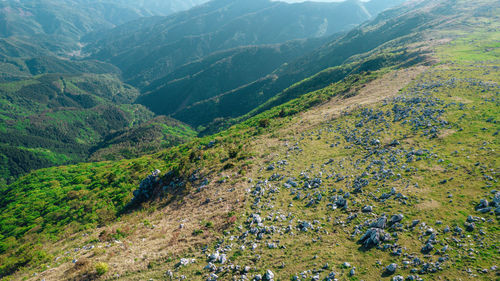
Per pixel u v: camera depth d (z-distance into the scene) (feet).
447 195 65.21
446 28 542.16
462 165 74.79
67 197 207.21
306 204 82.33
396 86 192.34
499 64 181.27
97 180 237.86
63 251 103.81
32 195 236.22
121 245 90.53
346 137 130.31
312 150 126.72
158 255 76.18
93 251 89.61
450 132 96.07
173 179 145.69
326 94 269.23
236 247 70.54
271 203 88.07
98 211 151.33
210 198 107.24
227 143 184.03
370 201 72.90
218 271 62.64
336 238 63.67
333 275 52.11
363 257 55.42
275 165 119.03
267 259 62.64
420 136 101.96
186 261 69.51
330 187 87.35
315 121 175.73
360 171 91.86
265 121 212.84
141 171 214.90
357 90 226.79
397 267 50.31
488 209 56.13
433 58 258.16
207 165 144.97
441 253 50.11
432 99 133.80
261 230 74.33
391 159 91.56
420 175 76.84
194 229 86.22
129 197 157.58
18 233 167.53
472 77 155.02
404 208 65.31
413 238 55.83
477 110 106.32
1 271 93.81
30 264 95.91
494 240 49.32
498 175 65.16
